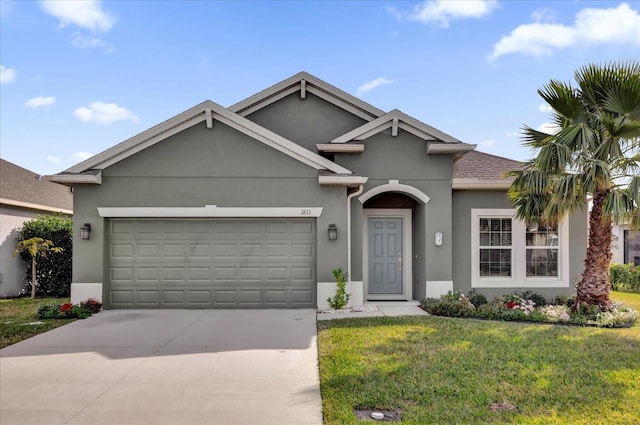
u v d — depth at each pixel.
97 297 11.51
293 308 11.79
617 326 9.54
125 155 11.63
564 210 10.44
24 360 7.18
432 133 12.59
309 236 11.96
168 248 11.82
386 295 13.68
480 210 13.09
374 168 12.65
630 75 9.75
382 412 5.14
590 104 10.49
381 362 6.82
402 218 13.82
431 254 12.59
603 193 10.42
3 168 18.89
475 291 12.66
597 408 5.16
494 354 7.20
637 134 9.61
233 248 11.85
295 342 8.24
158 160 11.68
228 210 11.70
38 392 5.77
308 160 11.80
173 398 5.54
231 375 6.40
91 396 5.62
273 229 11.93
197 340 8.41
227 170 11.73
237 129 11.76
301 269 11.90
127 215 11.60
